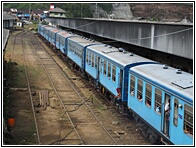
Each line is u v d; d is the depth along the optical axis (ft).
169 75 43.24
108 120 55.52
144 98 46.57
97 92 75.66
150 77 44.75
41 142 45.09
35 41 199.52
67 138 46.75
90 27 125.59
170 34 60.70
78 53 95.71
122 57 60.75
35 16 419.95
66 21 192.44
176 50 58.75
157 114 42.22
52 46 164.66
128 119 56.29
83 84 83.97
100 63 71.26
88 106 63.10
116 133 49.06
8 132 45.80
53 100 67.46
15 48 153.69
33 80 86.33
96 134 48.70
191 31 53.62
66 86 81.00
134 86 50.62
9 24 260.42
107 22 100.01
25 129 50.08
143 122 48.29
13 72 94.17
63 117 56.44
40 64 112.27
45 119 55.26
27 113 58.03
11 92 72.02
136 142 45.93
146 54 82.69
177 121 37.06
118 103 59.31
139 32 74.74
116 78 59.06
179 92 36.70
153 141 44.88
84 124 53.16
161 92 41.09
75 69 104.73
